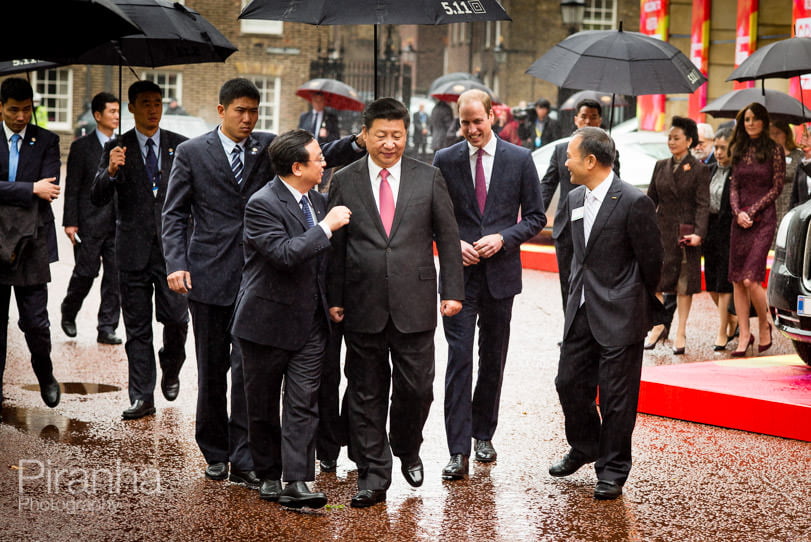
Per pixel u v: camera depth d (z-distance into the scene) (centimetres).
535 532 495
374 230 533
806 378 756
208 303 572
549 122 2295
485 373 618
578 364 569
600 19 3656
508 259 611
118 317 965
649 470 599
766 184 922
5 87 699
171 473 581
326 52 4062
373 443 538
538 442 658
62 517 503
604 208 554
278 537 483
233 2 3922
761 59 981
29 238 680
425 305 532
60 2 429
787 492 560
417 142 3170
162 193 691
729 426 697
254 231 516
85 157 938
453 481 577
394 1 566
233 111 581
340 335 583
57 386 717
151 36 656
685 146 932
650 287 557
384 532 492
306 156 522
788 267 792
